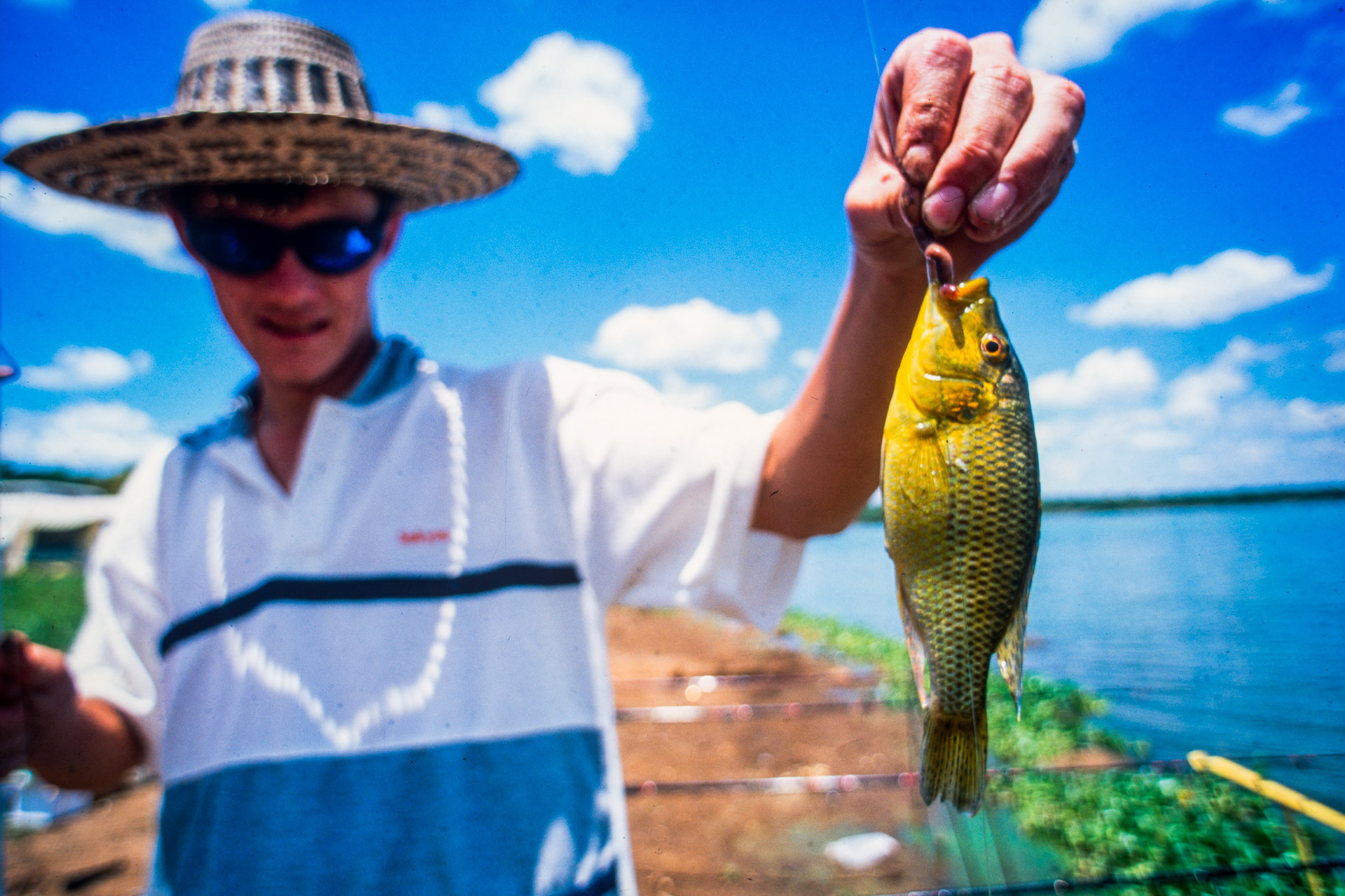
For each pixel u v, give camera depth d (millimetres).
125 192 2102
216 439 2096
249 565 1926
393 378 2072
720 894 5129
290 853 1718
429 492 1961
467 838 1746
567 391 2111
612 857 1866
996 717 8406
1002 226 1489
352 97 2166
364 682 1835
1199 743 6844
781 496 1994
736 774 7453
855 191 1687
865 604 22031
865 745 8203
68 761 2020
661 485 2014
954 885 4777
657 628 17922
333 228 1934
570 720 1911
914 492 1606
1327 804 5277
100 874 4516
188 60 2102
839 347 1854
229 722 1848
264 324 1925
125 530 2113
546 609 1958
